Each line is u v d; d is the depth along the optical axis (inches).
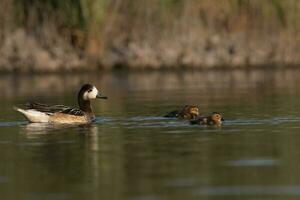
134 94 1180.5
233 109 916.6
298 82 1354.6
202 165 553.9
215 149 618.8
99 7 1649.9
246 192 474.3
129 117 852.0
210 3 1740.9
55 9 1644.9
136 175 526.3
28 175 534.3
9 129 765.3
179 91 1217.4
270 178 509.4
